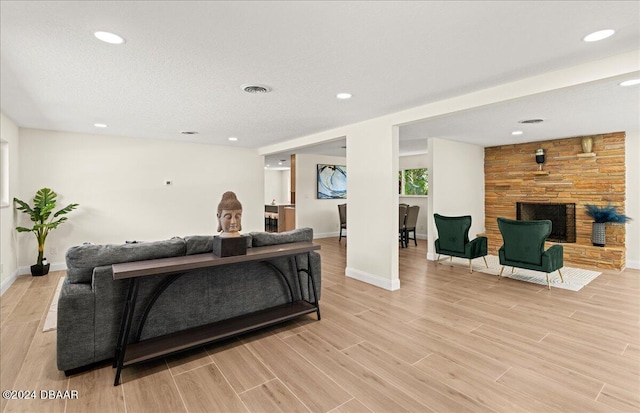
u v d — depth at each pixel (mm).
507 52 2229
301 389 2010
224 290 2744
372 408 1831
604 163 5512
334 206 9195
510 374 2170
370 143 4262
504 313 3264
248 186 6863
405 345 2586
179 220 6047
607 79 2352
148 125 4555
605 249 5219
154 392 1976
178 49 2156
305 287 3326
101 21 1790
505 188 6812
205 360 2359
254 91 3049
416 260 5836
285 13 1727
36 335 2730
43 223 4703
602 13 1740
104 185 5305
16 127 4477
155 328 2418
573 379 2111
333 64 2426
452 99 3281
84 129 4824
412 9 1697
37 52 2174
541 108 3705
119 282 2256
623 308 3402
